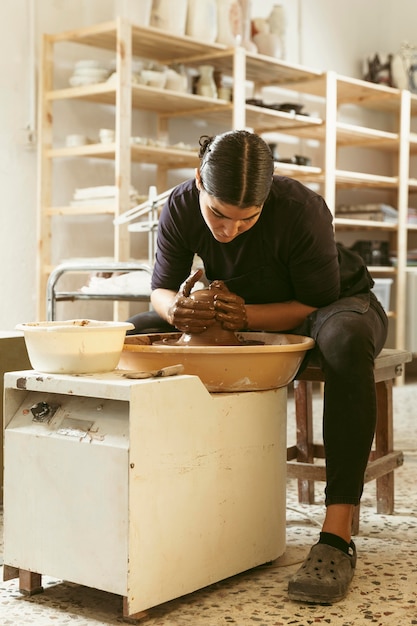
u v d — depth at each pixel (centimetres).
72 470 166
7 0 417
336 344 188
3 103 418
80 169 455
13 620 164
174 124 502
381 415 242
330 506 182
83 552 165
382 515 244
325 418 186
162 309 215
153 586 163
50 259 431
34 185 432
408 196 651
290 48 569
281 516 199
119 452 158
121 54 392
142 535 160
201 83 457
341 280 218
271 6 553
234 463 183
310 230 200
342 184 584
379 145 604
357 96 576
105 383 161
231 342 195
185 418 169
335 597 171
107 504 160
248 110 467
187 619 164
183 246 219
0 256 420
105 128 468
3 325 421
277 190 201
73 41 425
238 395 184
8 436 176
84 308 456
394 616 165
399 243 564
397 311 565
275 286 215
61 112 443
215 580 179
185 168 495
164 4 436
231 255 212
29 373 175
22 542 176
